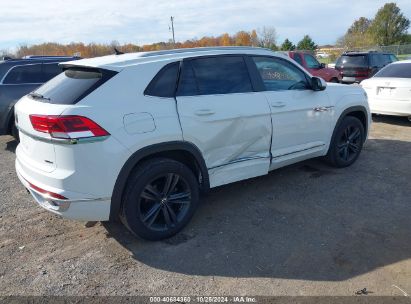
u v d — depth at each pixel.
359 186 4.88
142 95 3.44
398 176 5.20
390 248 3.43
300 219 4.04
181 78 3.73
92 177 3.18
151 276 3.15
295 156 4.81
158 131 3.44
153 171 3.45
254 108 4.18
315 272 3.13
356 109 5.55
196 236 3.76
